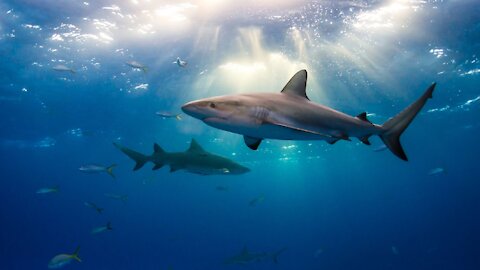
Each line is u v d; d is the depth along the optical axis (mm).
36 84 17453
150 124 24656
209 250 90250
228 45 13000
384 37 12250
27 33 12484
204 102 3613
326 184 77062
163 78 16281
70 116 23047
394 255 41812
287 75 14953
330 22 11344
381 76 15469
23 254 85125
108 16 11523
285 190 92438
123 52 13711
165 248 80125
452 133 31766
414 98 18297
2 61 14828
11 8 11094
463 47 13148
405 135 30297
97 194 89312
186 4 10805
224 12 11125
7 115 23078
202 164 8344
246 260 16719
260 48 13086
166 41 12891
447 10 10789
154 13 11312
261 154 37125
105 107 20891
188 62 14453
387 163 47906
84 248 83312
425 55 13695
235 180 67625
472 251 43688
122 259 77875
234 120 3582
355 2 10383
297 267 53281
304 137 3895
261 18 11320
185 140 28766
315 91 16875
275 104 3818
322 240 68750
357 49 13047
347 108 19531
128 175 54094
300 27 11695
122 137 28828
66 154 37938
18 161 42969
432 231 59844
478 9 10734
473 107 23625
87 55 14031
